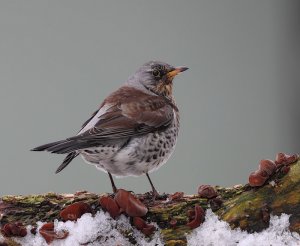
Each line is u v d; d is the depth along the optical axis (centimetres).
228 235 717
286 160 747
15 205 784
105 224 743
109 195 796
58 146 836
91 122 951
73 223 746
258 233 712
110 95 1013
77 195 805
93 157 912
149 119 957
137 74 1103
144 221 739
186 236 729
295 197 718
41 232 736
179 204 759
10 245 731
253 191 739
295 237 700
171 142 993
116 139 922
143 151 943
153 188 955
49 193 805
